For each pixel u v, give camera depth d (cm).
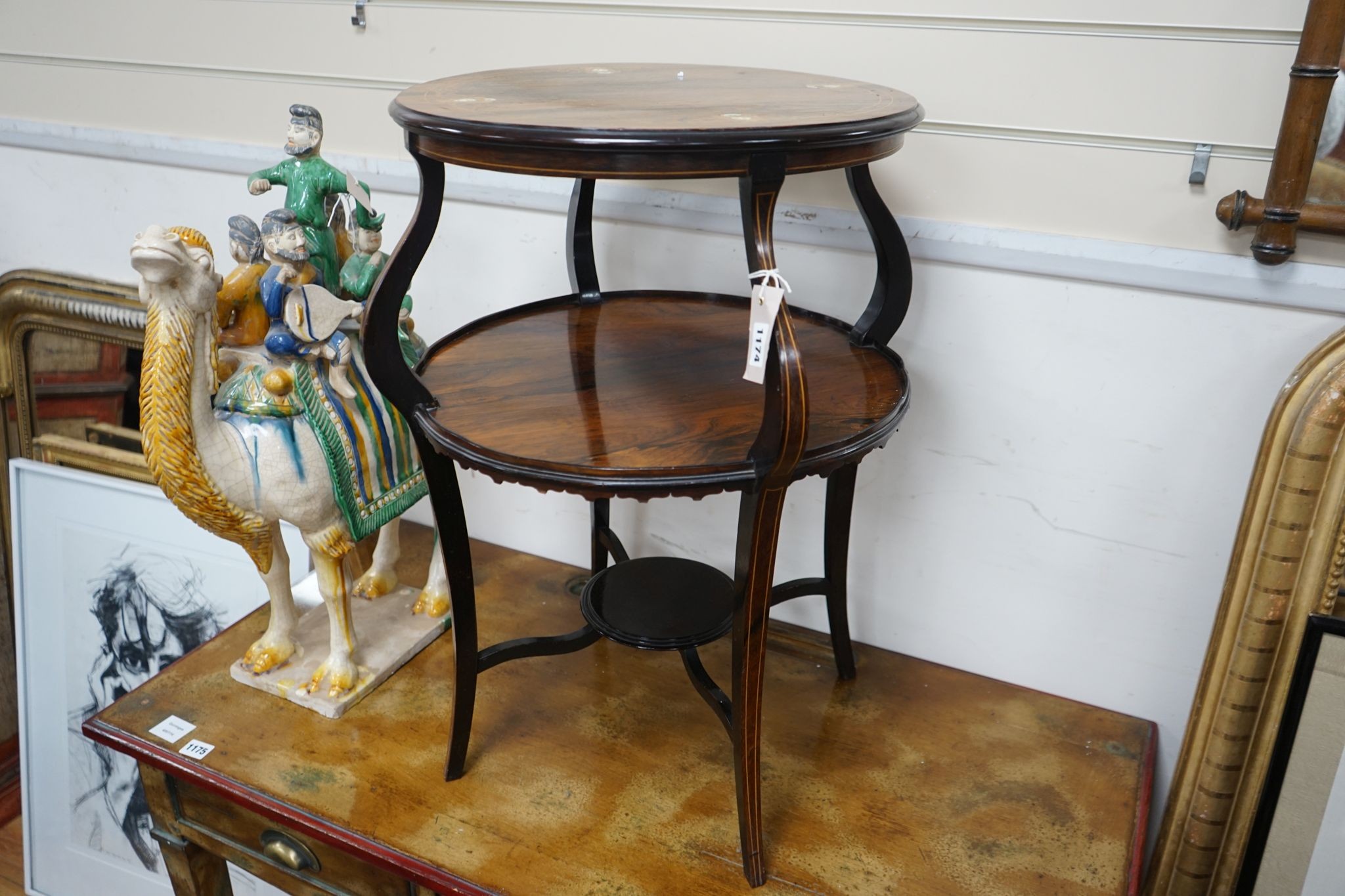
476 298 139
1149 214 102
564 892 92
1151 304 104
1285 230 94
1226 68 95
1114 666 119
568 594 137
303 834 99
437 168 85
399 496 115
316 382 104
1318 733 103
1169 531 111
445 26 127
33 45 152
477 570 142
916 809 102
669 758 108
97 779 173
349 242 109
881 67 109
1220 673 106
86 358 169
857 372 99
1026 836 99
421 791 103
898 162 111
